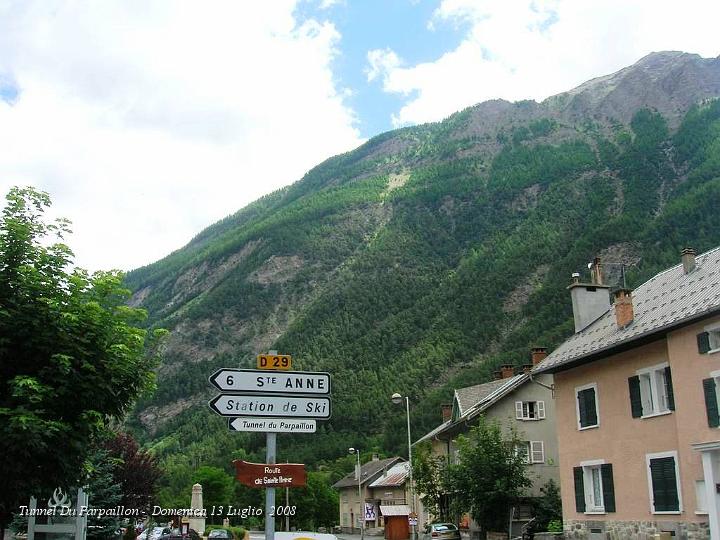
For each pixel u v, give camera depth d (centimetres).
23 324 1232
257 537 6512
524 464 3550
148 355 1462
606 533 2491
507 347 13050
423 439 4791
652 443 2305
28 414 1135
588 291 3070
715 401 2025
